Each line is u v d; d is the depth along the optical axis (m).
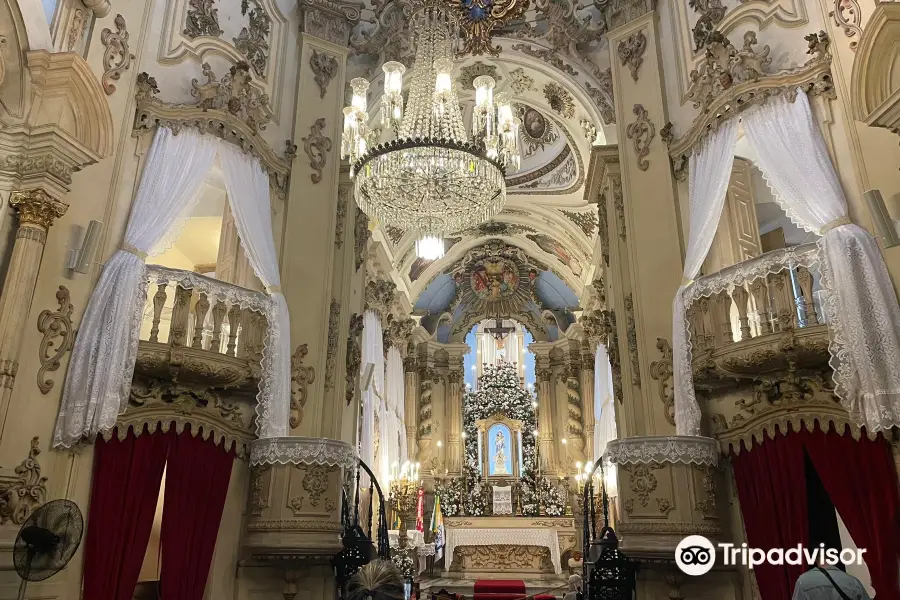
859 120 6.20
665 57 9.27
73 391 6.23
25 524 4.98
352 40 10.66
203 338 8.05
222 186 9.39
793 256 6.75
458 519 17.22
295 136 9.46
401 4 10.78
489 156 7.77
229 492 7.66
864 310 5.97
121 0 7.66
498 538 16.62
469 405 19.47
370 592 2.92
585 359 18.25
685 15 9.02
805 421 6.62
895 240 6.09
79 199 6.71
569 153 13.35
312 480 7.31
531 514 17.55
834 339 6.08
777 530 6.61
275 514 7.14
